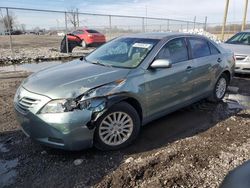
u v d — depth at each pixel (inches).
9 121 193.5
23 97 147.9
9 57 539.2
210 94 233.8
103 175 131.3
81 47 850.8
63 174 132.6
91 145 145.0
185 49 201.9
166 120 201.6
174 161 143.0
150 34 203.6
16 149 155.9
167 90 180.7
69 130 135.6
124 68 165.9
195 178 128.5
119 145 155.9
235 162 142.3
